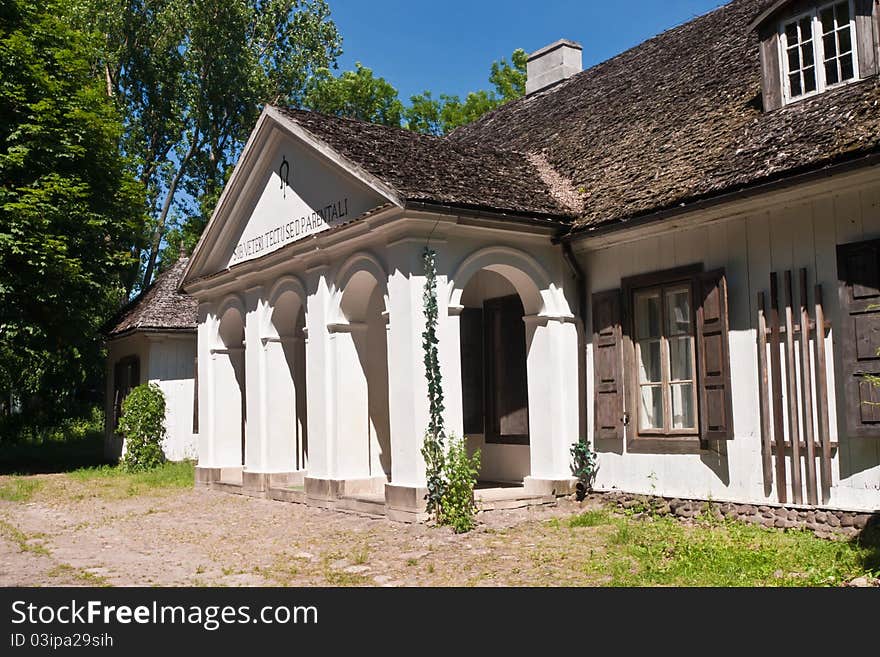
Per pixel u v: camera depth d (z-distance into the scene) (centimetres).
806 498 930
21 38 1978
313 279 1334
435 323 1107
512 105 1994
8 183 1956
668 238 1105
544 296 1212
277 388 1498
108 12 3152
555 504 1190
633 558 856
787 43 1087
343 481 1259
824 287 923
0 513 1367
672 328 1110
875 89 941
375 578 823
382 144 1279
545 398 1215
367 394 1299
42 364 2517
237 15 3300
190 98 3344
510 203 1164
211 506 1411
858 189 889
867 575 719
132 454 2088
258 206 1514
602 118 1494
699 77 1371
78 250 2069
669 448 1088
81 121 2073
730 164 1017
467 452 1393
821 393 912
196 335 2277
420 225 1111
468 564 863
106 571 891
